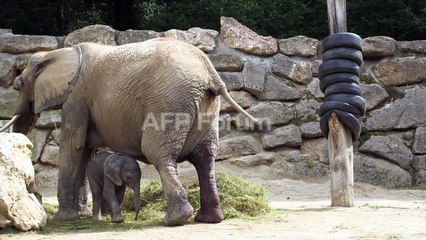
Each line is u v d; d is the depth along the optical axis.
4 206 7.14
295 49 13.45
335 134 9.75
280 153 13.09
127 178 7.77
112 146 8.31
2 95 12.91
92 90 8.20
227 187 8.77
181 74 7.59
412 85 13.51
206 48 13.19
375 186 12.68
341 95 9.74
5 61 12.95
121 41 13.05
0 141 7.37
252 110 13.15
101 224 7.86
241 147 12.96
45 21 19.39
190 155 7.97
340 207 9.55
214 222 7.83
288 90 13.29
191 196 8.64
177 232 7.09
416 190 12.35
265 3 20.84
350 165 9.78
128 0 19.92
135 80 7.77
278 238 6.61
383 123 13.31
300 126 13.19
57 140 12.82
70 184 8.38
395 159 13.19
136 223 7.89
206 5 19.77
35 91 8.60
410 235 6.74
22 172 7.41
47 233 7.27
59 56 8.54
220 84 7.85
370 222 7.77
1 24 19.22
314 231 7.10
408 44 13.61
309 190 12.13
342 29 10.06
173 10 19.88
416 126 13.35
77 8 20.30
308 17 20.14
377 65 13.54
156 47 7.85
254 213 8.45
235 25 13.38
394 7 18.69
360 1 18.73
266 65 13.39
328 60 9.90
